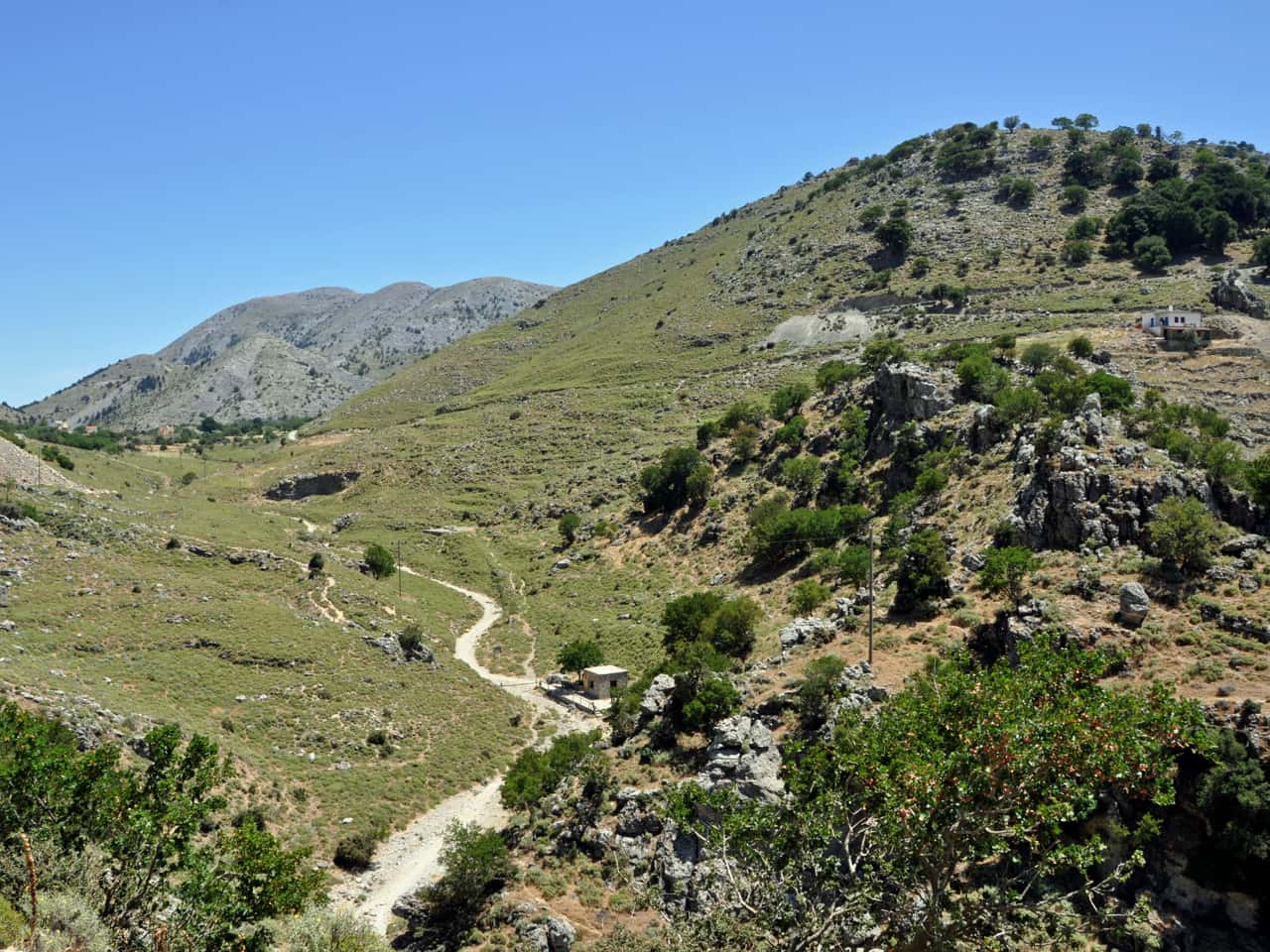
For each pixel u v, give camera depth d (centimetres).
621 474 15700
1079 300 17338
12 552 9156
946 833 2022
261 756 6969
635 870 4556
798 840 2384
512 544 14600
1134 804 3622
